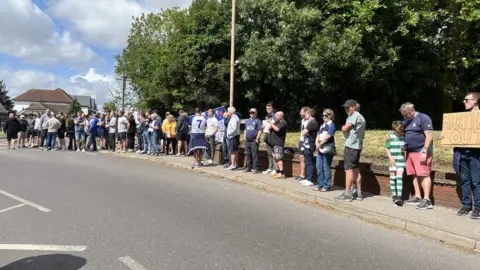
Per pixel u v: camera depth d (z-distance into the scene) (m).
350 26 18.27
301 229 6.07
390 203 7.58
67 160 13.97
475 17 15.77
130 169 11.95
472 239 5.46
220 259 4.62
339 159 9.69
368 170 8.60
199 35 24.05
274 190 9.11
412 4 17.44
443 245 5.62
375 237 5.86
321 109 23.02
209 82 24.25
